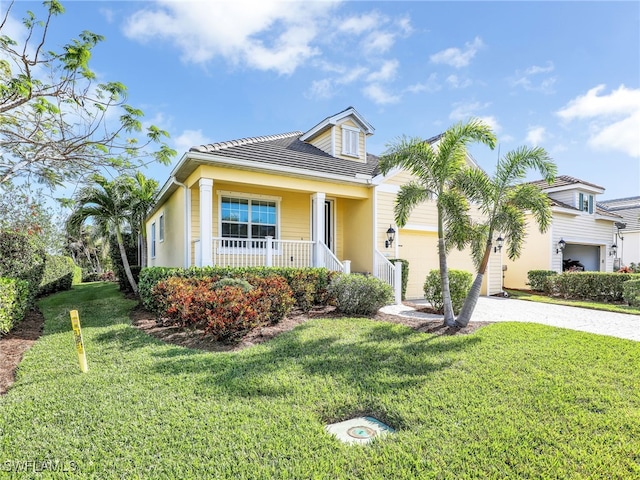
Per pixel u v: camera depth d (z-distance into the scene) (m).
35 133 6.97
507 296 14.75
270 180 10.32
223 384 4.34
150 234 18.47
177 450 2.99
